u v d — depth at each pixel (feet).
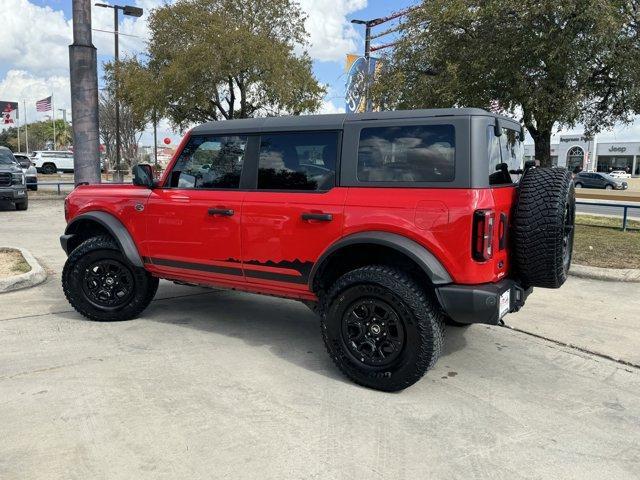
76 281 17.43
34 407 11.57
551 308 20.13
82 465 9.50
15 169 52.80
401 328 12.34
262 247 14.51
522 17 34.88
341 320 13.03
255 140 14.90
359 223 12.85
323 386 13.04
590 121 42.60
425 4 41.06
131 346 15.46
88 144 31.58
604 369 14.61
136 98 72.08
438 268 12.04
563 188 12.71
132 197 17.01
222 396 12.32
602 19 31.91
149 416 11.30
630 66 35.22
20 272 23.02
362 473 9.46
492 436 10.89
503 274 12.89
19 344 15.42
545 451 10.37
